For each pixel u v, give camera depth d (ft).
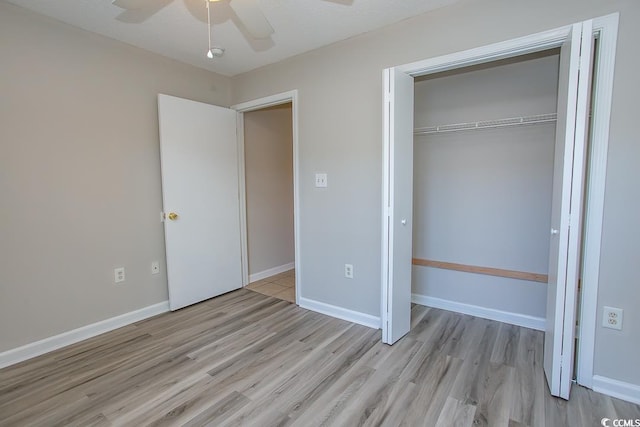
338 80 9.22
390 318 8.04
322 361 7.44
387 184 7.73
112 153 9.00
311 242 10.31
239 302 11.14
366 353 7.77
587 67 5.31
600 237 6.01
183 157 10.27
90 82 8.50
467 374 6.87
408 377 6.80
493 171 9.16
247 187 12.88
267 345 8.20
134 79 9.39
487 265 9.48
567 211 5.63
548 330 6.53
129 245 9.48
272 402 6.08
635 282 5.85
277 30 8.41
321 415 5.74
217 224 11.44
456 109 9.50
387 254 7.91
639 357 5.94
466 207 9.66
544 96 8.29
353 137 9.08
